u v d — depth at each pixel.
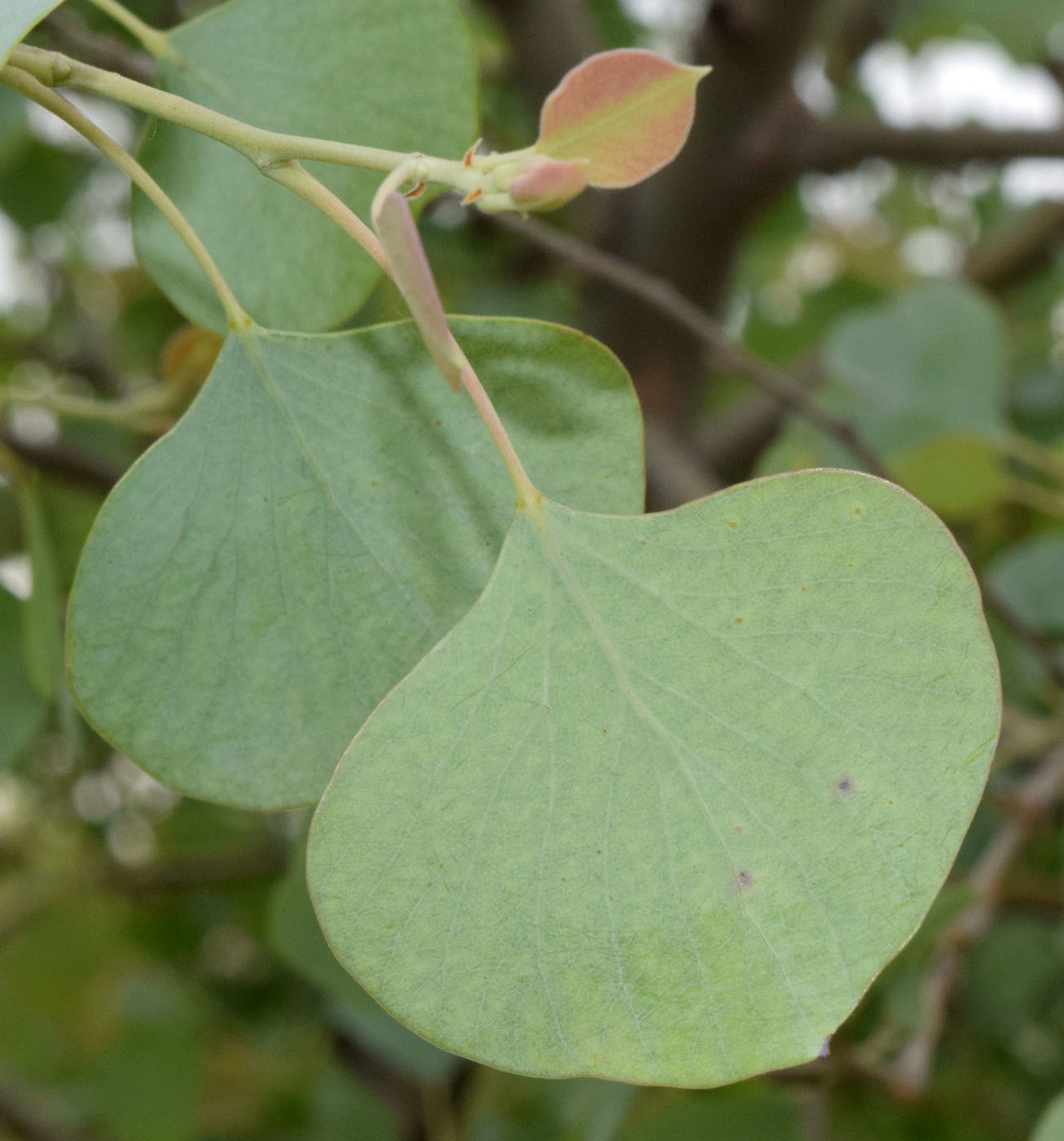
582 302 1.14
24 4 0.35
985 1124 0.99
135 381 1.16
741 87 0.99
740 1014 0.36
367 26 0.41
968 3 1.08
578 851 0.36
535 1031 0.36
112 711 0.39
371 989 0.36
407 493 0.39
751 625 0.37
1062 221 1.17
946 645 0.36
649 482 0.92
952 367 0.92
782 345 1.39
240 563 0.39
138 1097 1.21
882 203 1.45
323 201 0.36
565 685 0.37
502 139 1.13
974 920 0.61
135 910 1.31
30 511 0.48
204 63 0.41
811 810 0.36
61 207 1.06
